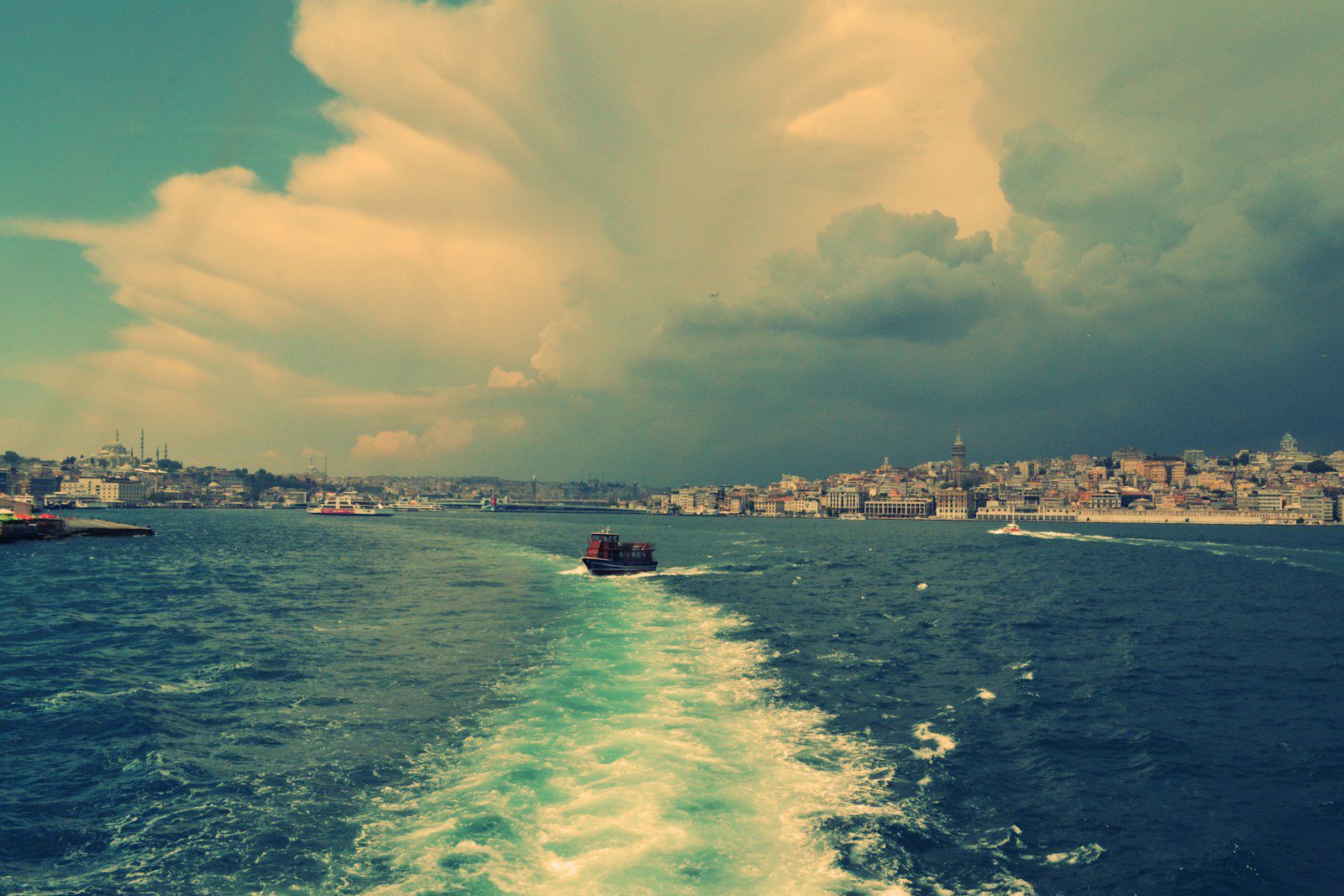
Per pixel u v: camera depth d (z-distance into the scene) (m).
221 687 45.16
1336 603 91.75
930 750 36.00
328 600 85.56
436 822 26.83
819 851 25.41
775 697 43.94
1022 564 152.62
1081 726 40.72
